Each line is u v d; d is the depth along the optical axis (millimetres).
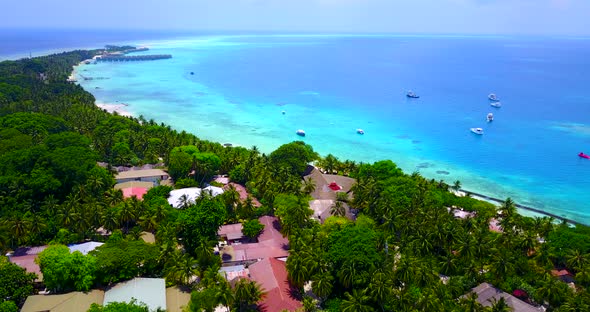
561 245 81125
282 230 84188
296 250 71438
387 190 98562
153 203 91875
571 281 76562
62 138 119250
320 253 70500
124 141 137375
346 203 102812
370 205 91562
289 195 94625
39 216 82500
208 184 114750
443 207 93438
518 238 80250
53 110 172000
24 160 95438
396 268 71500
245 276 73875
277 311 64188
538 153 166500
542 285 69125
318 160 131375
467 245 74438
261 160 116812
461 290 68812
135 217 86188
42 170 94562
